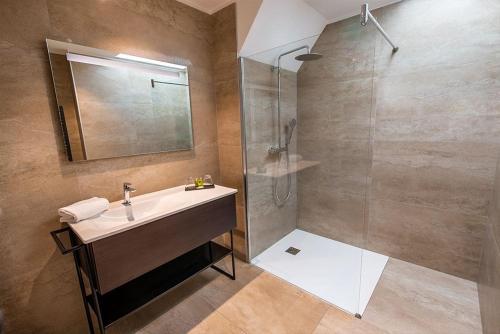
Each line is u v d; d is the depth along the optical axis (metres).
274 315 1.57
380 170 2.09
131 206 1.46
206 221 1.59
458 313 1.51
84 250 1.14
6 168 1.14
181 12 1.79
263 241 2.31
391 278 1.86
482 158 1.63
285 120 2.31
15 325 1.24
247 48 1.86
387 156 2.03
